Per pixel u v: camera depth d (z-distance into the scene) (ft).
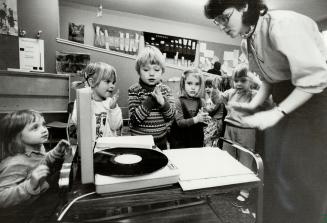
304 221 3.11
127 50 6.02
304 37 2.97
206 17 4.00
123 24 6.09
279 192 3.36
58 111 4.32
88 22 6.44
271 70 3.34
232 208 3.50
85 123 1.31
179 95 4.15
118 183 1.32
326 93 2.86
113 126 3.50
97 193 1.32
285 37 3.01
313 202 3.03
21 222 2.30
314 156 3.00
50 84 4.29
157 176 1.40
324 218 2.91
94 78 3.60
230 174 1.62
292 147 3.19
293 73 3.05
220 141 3.94
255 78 3.65
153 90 3.85
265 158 3.53
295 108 3.13
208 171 1.65
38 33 4.15
